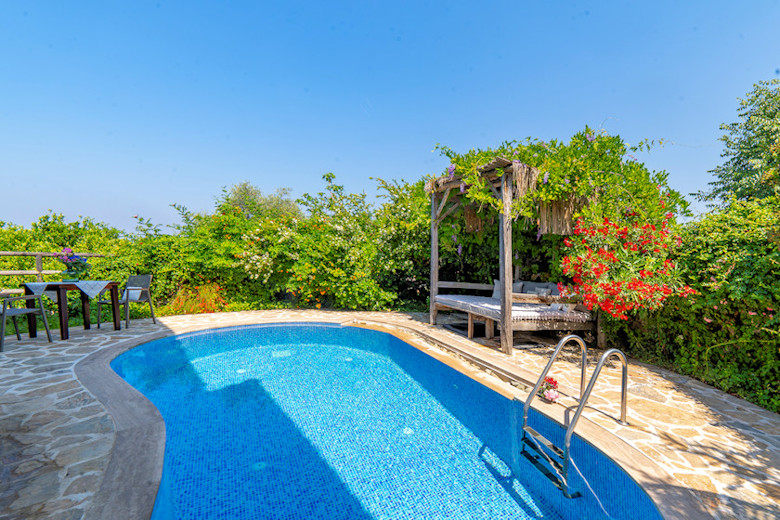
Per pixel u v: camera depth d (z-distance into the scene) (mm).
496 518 2254
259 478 2635
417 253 9500
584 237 4949
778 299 3299
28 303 5812
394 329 7250
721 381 3805
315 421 3553
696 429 2900
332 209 11188
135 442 2633
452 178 6180
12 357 4727
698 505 1965
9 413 3094
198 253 9305
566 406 3365
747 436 2791
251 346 6309
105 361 4594
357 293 9023
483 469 2793
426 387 4480
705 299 3938
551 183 5043
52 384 3777
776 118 15922
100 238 10875
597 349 5473
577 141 5613
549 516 2287
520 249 7574
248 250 9320
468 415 3734
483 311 5770
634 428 2906
